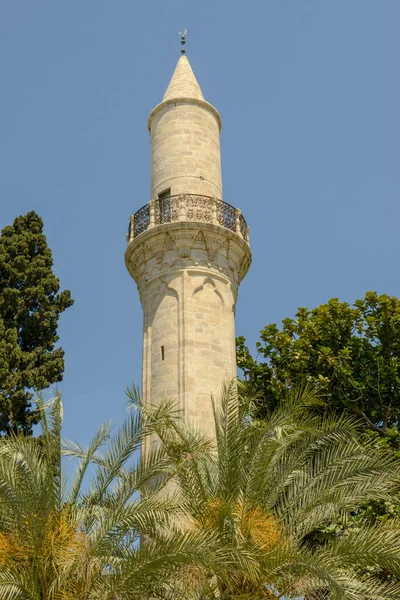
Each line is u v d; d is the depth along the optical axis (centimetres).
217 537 1867
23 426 3306
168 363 2992
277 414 2138
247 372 3794
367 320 3734
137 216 3456
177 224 3228
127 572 1777
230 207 3428
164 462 2023
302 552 1889
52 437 2034
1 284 3778
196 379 2928
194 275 3170
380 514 2888
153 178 3594
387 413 3616
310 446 2178
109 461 2003
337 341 3809
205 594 1884
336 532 2803
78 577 1809
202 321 3077
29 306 3728
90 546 1812
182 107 3681
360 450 2123
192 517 2030
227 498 2020
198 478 2083
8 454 2039
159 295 3183
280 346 3794
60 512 1942
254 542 1914
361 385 3628
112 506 1934
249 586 1923
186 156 3538
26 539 1875
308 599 2002
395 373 3634
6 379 3381
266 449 2066
